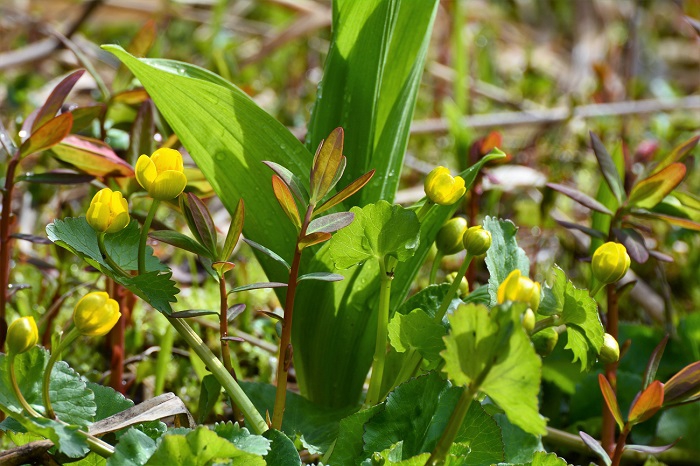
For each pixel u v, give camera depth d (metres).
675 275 1.65
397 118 1.28
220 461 1.16
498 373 1.14
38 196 1.56
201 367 1.31
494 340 1.14
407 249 1.21
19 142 1.30
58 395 1.18
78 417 1.18
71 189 1.67
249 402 1.21
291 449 1.19
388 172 1.29
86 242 1.21
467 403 1.15
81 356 1.40
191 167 1.30
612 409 1.21
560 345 1.37
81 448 1.16
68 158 1.29
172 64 1.26
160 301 1.20
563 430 1.38
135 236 1.23
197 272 1.51
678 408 1.34
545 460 1.20
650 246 1.64
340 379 1.29
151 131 1.33
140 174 1.18
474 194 1.45
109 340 1.39
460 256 1.59
